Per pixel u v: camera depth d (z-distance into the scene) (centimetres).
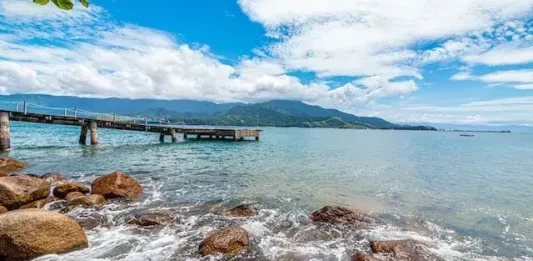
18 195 1166
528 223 1286
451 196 1741
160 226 1095
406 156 4259
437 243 1038
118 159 2764
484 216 1372
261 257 891
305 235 1064
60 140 4447
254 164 2798
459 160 3869
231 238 923
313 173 2388
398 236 1080
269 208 1372
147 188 1661
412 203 1552
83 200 1270
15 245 797
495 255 971
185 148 4131
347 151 4769
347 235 1072
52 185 1586
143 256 876
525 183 2222
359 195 1689
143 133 7906
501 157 4466
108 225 1094
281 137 9362
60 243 857
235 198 1540
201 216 1230
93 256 863
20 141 4078
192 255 889
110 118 4372
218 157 3241
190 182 1883
